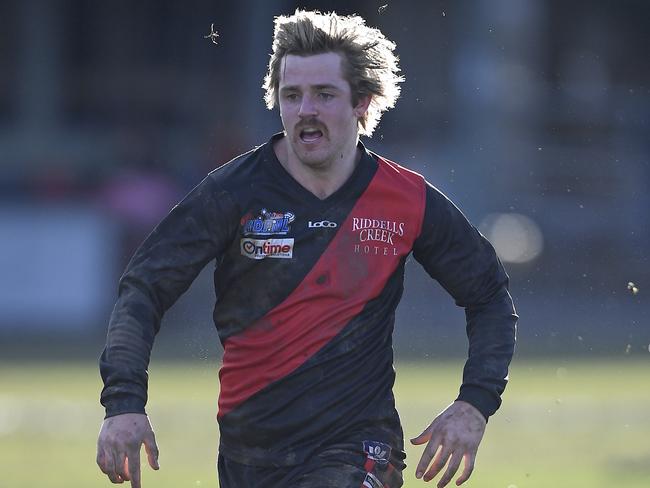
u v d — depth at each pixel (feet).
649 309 311.68
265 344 58.59
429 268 61.52
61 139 371.15
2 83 376.68
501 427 144.25
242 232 58.75
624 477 111.96
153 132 362.94
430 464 63.87
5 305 286.46
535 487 105.70
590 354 229.86
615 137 368.89
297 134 58.34
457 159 346.54
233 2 384.06
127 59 385.09
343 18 59.26
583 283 326.85
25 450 128.98
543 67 397.39
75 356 229.86
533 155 354.33
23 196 322.55
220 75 383.86
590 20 404.77
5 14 376.89
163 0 384.88
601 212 347.97
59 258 288.92
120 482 55.72
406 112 352.90
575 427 143.23
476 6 361.30
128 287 57.98
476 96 352.69
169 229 58.49
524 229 333.83
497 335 61.26
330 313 58.49
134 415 55.67
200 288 265.95
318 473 58.03
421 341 248.52
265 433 58.70
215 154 343.26
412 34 363.56
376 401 59.06
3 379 192.65
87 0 383.04
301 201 58.75
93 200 310.86
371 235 59.11
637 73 407.64
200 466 116.26
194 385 181.16
